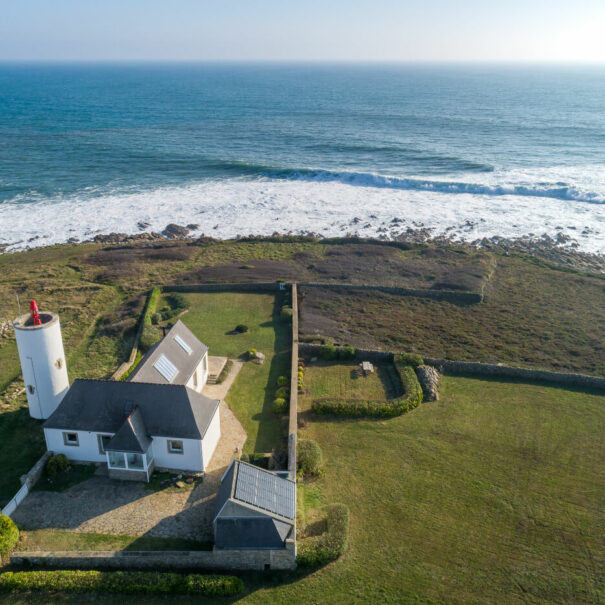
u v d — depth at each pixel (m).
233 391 38.91
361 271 64.81
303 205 89.19
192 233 78.38
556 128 156.50
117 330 48.03
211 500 28.50
